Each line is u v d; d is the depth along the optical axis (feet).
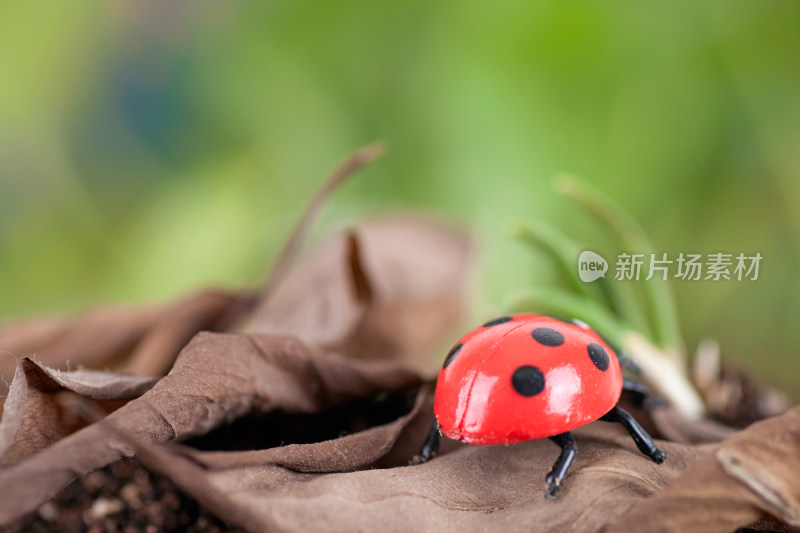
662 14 1.20
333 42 1.36
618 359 0.66
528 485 0.60
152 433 0.59
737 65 1.18
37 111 1.30
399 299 0.79
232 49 1.41
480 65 1.26
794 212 1.15
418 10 1.31
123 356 0.71
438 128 1.30
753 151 1.18
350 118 1.37
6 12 1.27
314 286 0.74
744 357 1.08
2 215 1.29
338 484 0.59
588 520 0.59
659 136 1.22
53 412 0.60
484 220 1.17
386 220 0.85
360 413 0.66
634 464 0.61
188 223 1.29
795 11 1.13
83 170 1.35
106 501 0.62
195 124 1.42
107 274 1.30
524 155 1.24
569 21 1.21
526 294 0.74
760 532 0.60
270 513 0.57
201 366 0.61
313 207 0.72
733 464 0.57
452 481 0.60
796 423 0.58
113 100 1.38
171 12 1.49
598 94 1.22
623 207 1.22
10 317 1.23
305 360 0.63
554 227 1.22
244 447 0.63
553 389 0.62
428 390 0.66
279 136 1.39
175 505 0.62
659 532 0.57
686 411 0.73
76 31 1.33
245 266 1.25
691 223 1.21
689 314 1.10
